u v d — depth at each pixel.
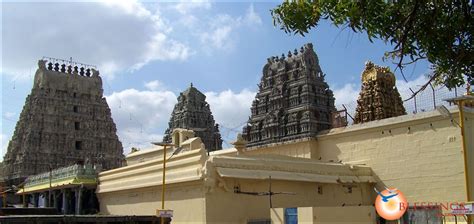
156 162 59.09
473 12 10.65
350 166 59.72
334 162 61.25
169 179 53.84
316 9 11.44
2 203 79.88
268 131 79.31
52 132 111.44
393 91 75.56
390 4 10.86
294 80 79.25
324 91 78.62
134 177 62.31
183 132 64.31
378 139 61.31
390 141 59.78
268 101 82.81
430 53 11.31
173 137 66.19
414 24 11.09
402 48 11.16
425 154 55.81
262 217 50.97
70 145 112.94
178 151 59.72
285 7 11.84
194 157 51.69
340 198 58.06
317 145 70.75
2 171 111.50
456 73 11.43
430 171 55.03
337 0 11.07
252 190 51.25
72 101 116.94
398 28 11.02
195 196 49.91
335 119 75.12
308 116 73.38
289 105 78.69
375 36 11.11
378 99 73.50
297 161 56.00
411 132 57.66
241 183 50.59
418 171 56.25
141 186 58.91
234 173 49.44
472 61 11.10
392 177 58.88
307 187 55.53
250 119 85.00
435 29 11.06
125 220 31.31
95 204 72.62
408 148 57.69
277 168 53.19
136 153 73.50
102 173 71.44
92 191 72.69
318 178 55.72
